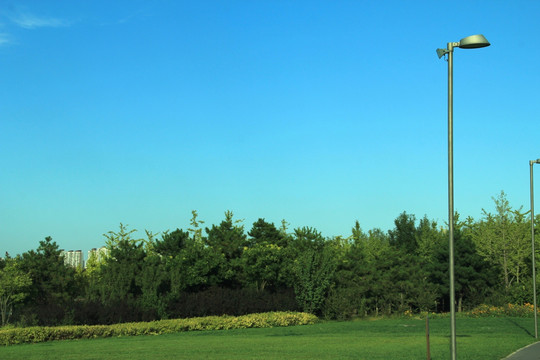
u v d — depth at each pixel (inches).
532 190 995.9
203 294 1432.1
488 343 860.0
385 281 1689.2
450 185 512.1
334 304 1563.7
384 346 849.5
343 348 826.2
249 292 1499.8
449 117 518.3
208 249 1555.1
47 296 1418.6
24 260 1444.4
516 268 1951.3
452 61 522.9
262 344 902.4
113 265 1365.7
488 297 1759.4
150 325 1175.6
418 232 3038.9
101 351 815.7
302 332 1163.9
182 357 722.8
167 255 1678.2
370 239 2348.7
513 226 1961.1
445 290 1765.5
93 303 1237.1
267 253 1568.7
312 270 1577.3
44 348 886.4
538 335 987.3
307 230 1963.6
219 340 990.4
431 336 1011.3
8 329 1058.7
